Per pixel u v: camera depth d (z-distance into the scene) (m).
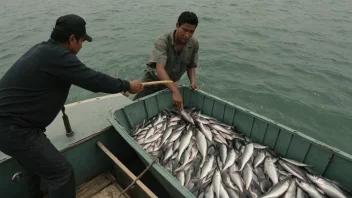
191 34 3.56
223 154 3.09
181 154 3.11
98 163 3.35
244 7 17.03
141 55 9.41
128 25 13.07
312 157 2.87
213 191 2.62
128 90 2.78
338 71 8.43
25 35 11.91
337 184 2.59
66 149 2.90
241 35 11.77
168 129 3.48
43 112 2.24
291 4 18.31
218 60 9.12
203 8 16.58
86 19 14.30
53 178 2.38
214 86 7.58
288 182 2.62
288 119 6.29
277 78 7.99
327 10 16.80
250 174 2.80
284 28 12.80
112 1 19.09
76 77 2.16
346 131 5.90
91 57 9.34
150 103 3.84
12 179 2.68
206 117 3.75
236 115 3.59
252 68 8.61
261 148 3.15
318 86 7.58
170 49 3.87
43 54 2.10
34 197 2.77
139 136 3.41
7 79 2.13
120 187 3.22
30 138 2.19
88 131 3.17
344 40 11.28
